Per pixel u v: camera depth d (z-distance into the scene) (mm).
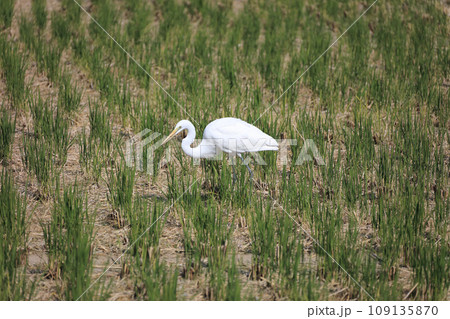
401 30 21250
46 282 9609
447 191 12320
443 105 16094
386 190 12281
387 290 9047
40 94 16750
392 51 19547
